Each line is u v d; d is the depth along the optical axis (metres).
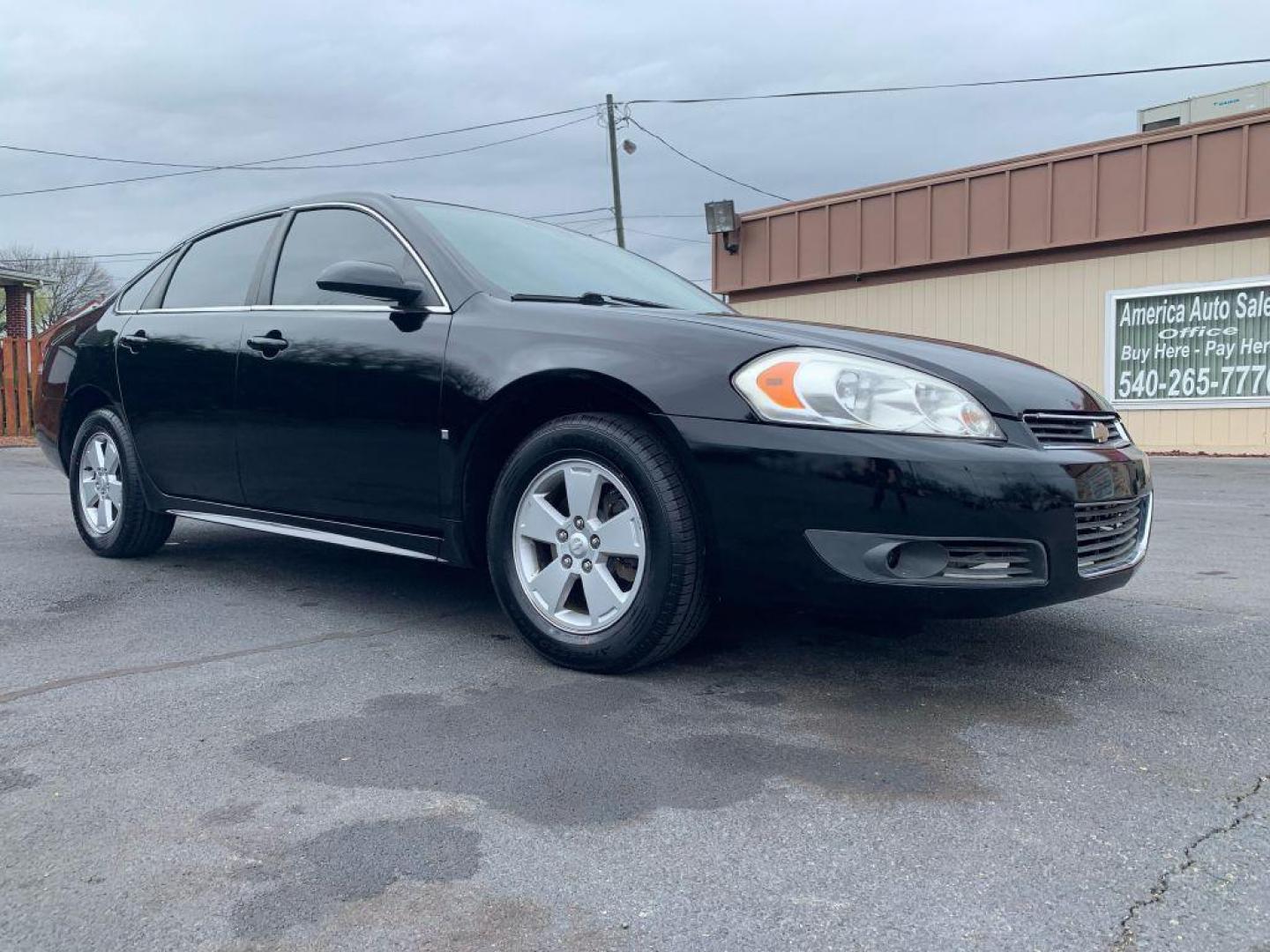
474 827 2.09
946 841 2.02
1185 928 1.71
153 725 2.66
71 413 5.02
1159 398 13.34
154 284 4.70
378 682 3.01
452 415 3.22
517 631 3.33
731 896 1.82
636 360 2.92
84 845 2.01
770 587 2.77
